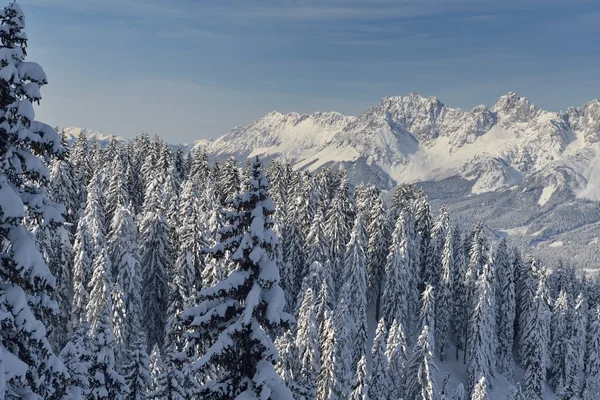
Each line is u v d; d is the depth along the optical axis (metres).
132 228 48.12
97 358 20.91
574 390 38.19
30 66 9.40
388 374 45.75
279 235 60.41
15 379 9.55
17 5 9.34
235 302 11.61
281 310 11.48
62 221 10.26
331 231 69.19
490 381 65.62
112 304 40.38
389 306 66.69
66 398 11.53
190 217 46.12
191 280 44.34
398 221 67.94
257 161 12.13
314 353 37.75
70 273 47.38
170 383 21.03
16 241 9.48
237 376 11.62
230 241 11.87
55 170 53.19
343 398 37.66
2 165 9.45
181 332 35.97
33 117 9.30
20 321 9.22
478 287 66.56
